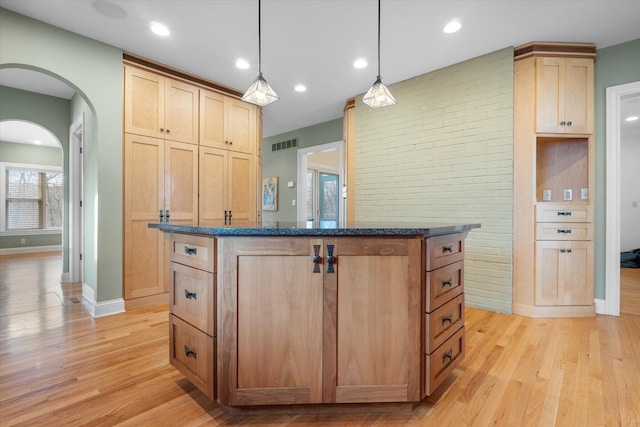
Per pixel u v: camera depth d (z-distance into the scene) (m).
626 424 1.43
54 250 7.70
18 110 3.88
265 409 1.52
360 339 1.47
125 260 3.00
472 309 3.08
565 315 2.85
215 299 1.48
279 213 6.28
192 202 3.46
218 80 3.62
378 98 2.37
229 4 2.33
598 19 2.48
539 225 2.84
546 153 3.12
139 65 3.07
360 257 1.46
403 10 2.39
